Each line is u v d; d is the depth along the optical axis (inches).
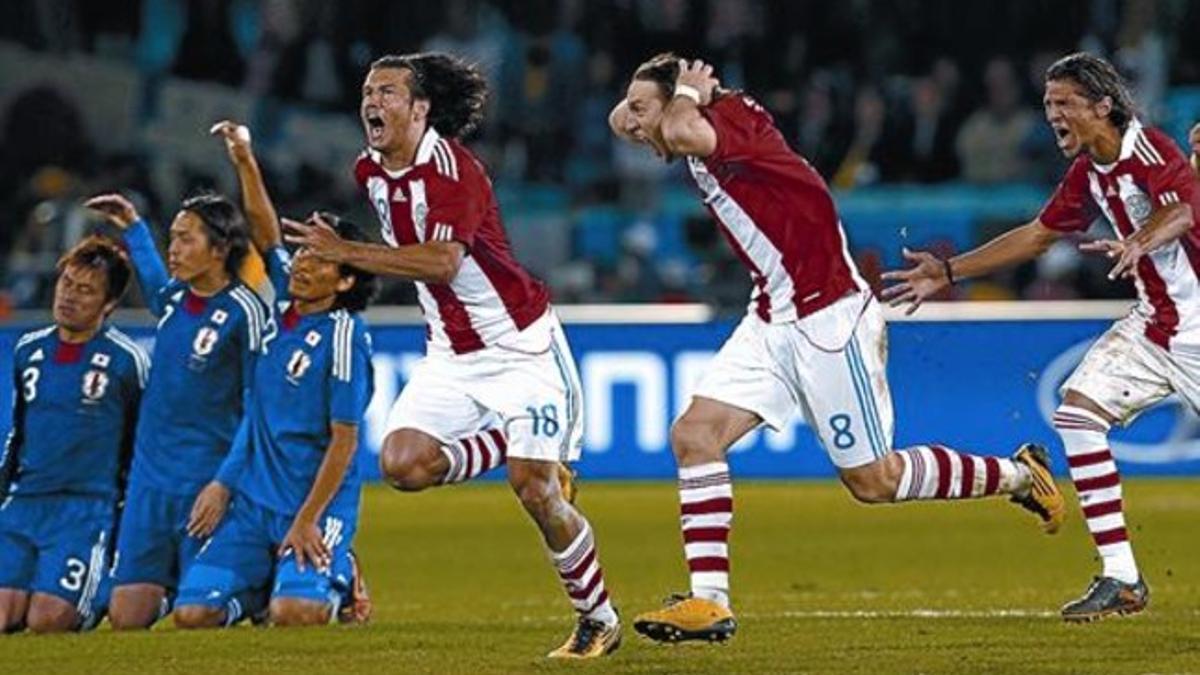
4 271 2728.8
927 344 2449.6
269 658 1150.3
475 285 1139.3
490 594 1630.2
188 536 1363.2
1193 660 1115.9
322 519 1334.9
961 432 2447.1
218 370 1358.3
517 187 3085.6
